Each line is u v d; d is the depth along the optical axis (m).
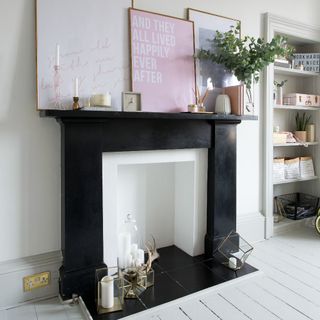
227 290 1.97
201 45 2.28
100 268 1.84
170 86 2.14
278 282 2.07
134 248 2.15
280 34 2.86
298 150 3.43
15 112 1.73
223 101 2.24
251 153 2.70
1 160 1.71
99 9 1.89
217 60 2.27
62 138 1.77
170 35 2.14
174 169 2.54
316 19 3.04
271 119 2.77
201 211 2.39
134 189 2.36
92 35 1.88
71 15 1.81
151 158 2.10
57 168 1.87
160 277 2.08
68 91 1.82
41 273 1.83
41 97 1.75
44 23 1.74
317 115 3.24
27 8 1.72
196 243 2.40
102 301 1.72
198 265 2.25
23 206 1.79
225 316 1.70
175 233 2.59
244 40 2.30
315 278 2.12
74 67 1.83
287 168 3.08
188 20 2.22
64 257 1.81
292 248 2.63
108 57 1.93
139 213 2.41
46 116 1.62
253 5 2.58
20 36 1.71
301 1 2.91
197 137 2.23
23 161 1.77
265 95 2.71
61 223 1.87
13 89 1.71
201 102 2.21
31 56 1.75
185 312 1.74
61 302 1.80
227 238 2.36
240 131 2.62
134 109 1.94
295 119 3.34
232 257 2.23
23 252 1.81
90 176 1.83
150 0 2.08
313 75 3.21
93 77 1.89
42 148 1.81
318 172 3.29
